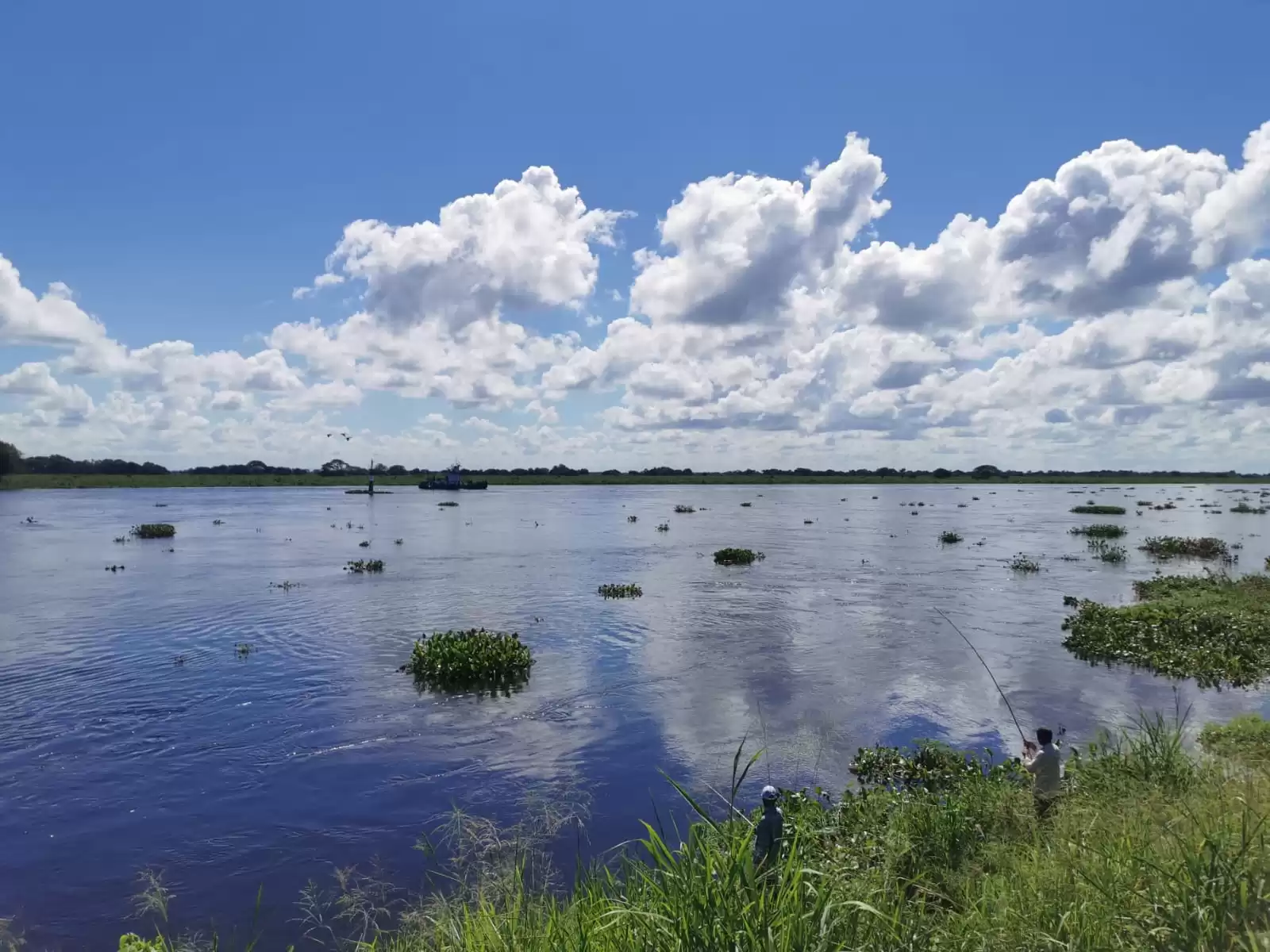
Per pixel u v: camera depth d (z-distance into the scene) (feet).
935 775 44.91
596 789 45.27
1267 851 18.92
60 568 139.33
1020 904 19.77
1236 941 15.37
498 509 335.67
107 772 48.32
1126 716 56.59
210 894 35.01
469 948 21.85
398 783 46.44
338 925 32.19
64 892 35.37
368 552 166.20
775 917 16.70
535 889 33.17
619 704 60.95
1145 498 442.09
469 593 112.98
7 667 71.92
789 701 61.46
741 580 126.62
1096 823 26.45
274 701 61.82
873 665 72.13
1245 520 261.24
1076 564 145.79
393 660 74.54
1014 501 421.18
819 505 376.07
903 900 22.25
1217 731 48.01
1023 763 40.57
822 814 35.68
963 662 72.84
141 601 106.52
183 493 504.02
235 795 45.01
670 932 16.92
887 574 132.57
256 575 131.13
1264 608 87.86
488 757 50.37
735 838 19.83
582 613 97.81
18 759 50.26
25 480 560.61
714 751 51.03
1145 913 17.31
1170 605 91.30
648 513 310.24
